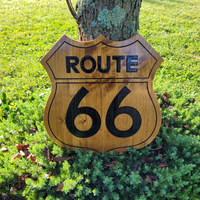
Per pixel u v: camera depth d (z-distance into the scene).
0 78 4.09
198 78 4.13
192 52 5.32
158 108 2.01
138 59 1.87
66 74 1.91
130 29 2.09
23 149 2.21
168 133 2.28
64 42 1.83
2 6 9.49
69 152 2.12
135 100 1.99
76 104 2.00
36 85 3.77
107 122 2.06
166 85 3.13
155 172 1.85
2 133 2.38
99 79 1.93
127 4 1.95
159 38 6.08
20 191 1.85
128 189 1.75
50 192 1.80
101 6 1.92
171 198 1.72
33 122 2.52
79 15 2.03
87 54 1.85
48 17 7.80
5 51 5.18
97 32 2.03
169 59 4.89
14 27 6.84
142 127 2.08
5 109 2.78
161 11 9.33
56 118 2.04
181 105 2.88
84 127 2.08
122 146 2.15
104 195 1.71
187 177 1.86
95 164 1.88
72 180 1.68
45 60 1.86
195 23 7.60
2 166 2.05
